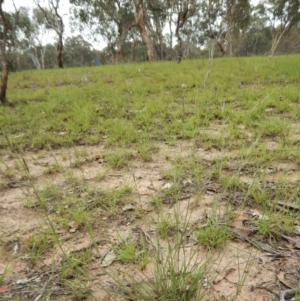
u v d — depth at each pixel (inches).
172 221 71.6
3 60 218.8
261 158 104.8
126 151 122.3
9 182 102.0
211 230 65.6
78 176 103.6
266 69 293.9
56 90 272.7
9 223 76.7
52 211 81.5
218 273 54.2
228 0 808.9
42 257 63.1
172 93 237.0
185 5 447.2
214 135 135.8
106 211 80.1
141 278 54.8
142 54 1560.0
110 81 325.4
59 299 51.5
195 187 91.0
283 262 58.9
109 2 959.0
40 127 162.7
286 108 169.6
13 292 53.4
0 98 222.8
